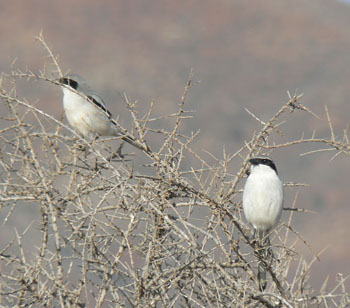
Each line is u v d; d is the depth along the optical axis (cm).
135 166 1012
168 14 7212
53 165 995
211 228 939
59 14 6756
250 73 6091
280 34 7006
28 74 1055
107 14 6962
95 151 963
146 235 907
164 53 6353
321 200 3753
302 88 5741
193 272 891
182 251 905
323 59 6469
